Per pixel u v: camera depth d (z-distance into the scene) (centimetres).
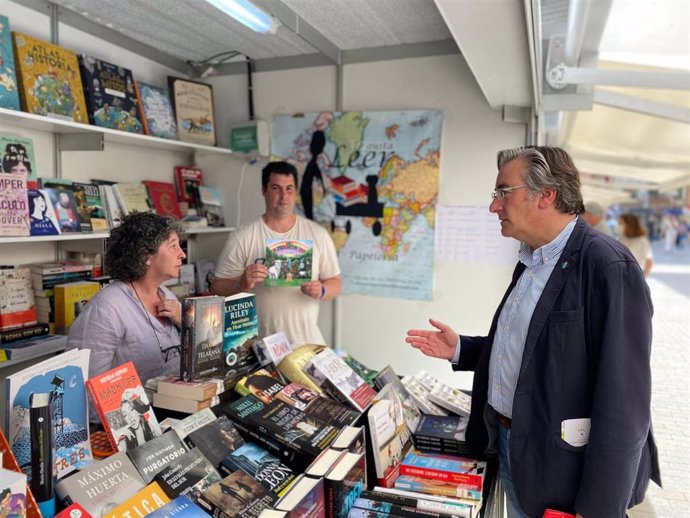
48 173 255
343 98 324
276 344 168
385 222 319
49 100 235
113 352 165
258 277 233
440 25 273
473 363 175
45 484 95
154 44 309
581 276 130
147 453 111
